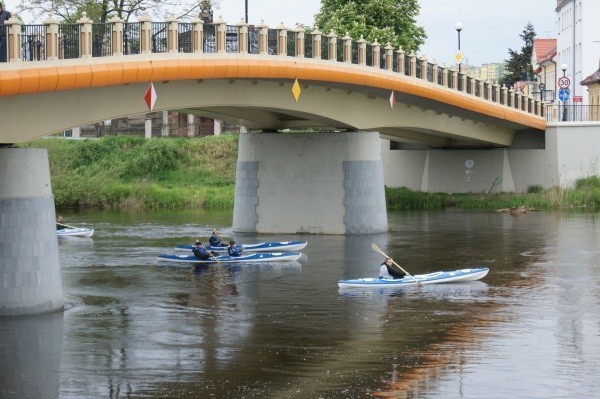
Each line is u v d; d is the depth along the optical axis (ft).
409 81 168.55
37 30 98.89
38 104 104.27
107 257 151.12
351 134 174.40
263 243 154.92
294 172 176.65
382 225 178.29
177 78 118.01
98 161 269.23
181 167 270.87
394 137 229.45
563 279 127.65
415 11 275.39
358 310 109.60
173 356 90.27
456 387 80.48
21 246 103.81
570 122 230.48
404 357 89.61
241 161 180.14
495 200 226.58
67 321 103.55
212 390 80.02
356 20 263.70
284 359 89.15
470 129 215.51
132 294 119.44
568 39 357.41
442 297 116.47
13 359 89.25
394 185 249.55
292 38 141.69
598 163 230.68
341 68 149.38
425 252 152.76
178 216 222.69
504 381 81.97
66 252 156.97
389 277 126.52
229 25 128.88
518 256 147.84
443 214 213.87
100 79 105.40
